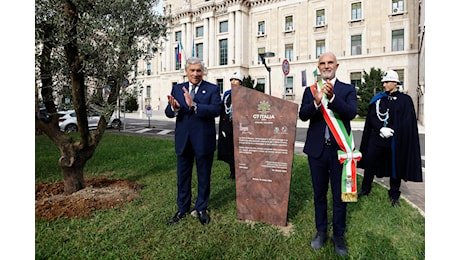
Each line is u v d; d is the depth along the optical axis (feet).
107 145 32.76
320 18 101.65
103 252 9.56
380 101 14.39
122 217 12.15
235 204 13.79
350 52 96.48
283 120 11.09
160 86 139.23
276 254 9.43
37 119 13.48
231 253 9.45
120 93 15.07
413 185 17.89
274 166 11.39
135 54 14.53
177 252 9.48
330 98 8.80
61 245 10.03
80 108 13.91
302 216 12.39
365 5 93.35
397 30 89.35
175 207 13.20
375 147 14.49
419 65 81.92
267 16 112.57
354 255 9.37
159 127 62.28
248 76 107.14
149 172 20.12
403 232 10.93
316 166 9.80
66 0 12.44
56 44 12.44
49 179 18.11
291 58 107.96
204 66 11.98
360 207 13.50
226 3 116.78
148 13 16.25
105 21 13.56
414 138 13.74
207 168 11.96
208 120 11.83
